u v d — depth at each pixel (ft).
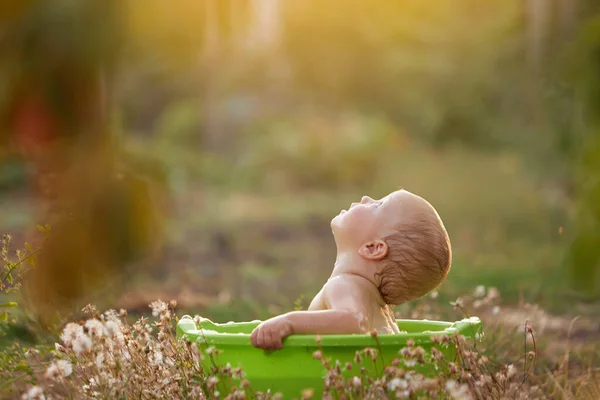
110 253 25.32
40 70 25.09
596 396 13.65
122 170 26.81
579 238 28.94
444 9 95.55
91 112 25.80
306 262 40.78
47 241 22.81
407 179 72.33
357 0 91.20
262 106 97.76
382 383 9.91
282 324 10.62
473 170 73.10
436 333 10.99
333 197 75.00
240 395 9.93
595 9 33.86
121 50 26.21
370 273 11.76
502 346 17.22
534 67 37.99
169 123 97.81
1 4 24.66
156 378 11.48
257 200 74.02
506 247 41.68
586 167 30.45
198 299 26.86
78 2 24.81
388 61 96.58
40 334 17.15
